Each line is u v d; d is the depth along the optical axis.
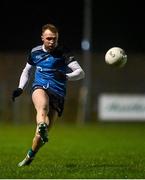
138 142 52.38
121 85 99.50
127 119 87.00
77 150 42.88
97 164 31.22
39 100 27.02
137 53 116.75
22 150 42.47
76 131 69.31
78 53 98.94
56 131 69.12
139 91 99.50
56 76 27.83
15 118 87.81
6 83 97.88
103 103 87.50
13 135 61.22
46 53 27.80
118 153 40.09
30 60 28.08
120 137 59.25
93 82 99.50
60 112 28.41
